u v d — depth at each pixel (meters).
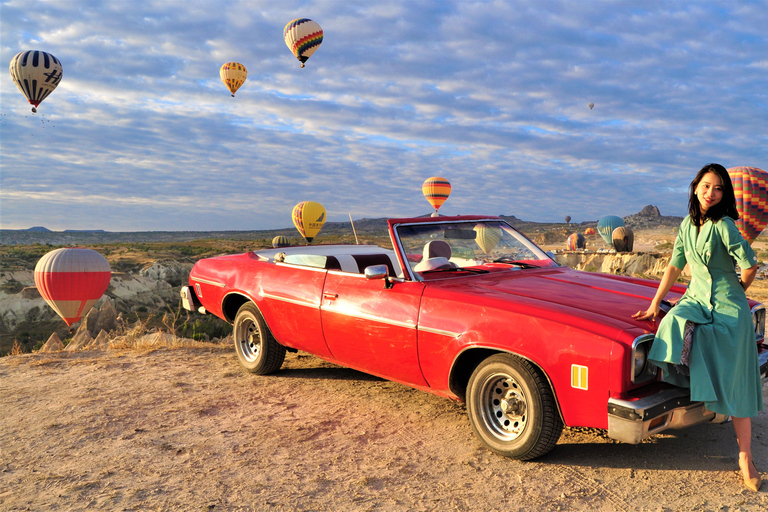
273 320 5.48
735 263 3.18
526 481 3.37
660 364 3.14
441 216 4.87
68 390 5.64
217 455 3.90
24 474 3.68
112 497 3.30
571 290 4.05
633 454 3.75
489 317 3.62
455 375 3.92
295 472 3.60
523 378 3.46
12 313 64.06
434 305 3.96
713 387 3.09
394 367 4.32
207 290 6.44
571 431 4.21
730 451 3.77
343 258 5.52
